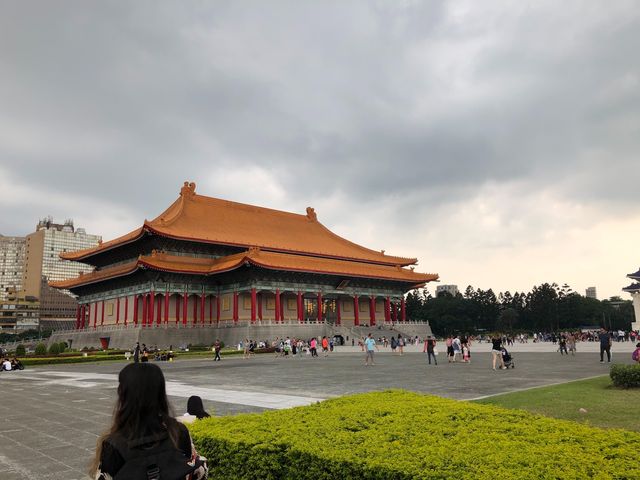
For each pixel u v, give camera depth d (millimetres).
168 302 90938
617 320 188750
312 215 129750
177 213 99125
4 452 13250
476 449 6773
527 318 182875
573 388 20500
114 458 4570
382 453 6656
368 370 35125
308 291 99500
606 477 5605
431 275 119938
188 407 11141
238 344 77188
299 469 6910
